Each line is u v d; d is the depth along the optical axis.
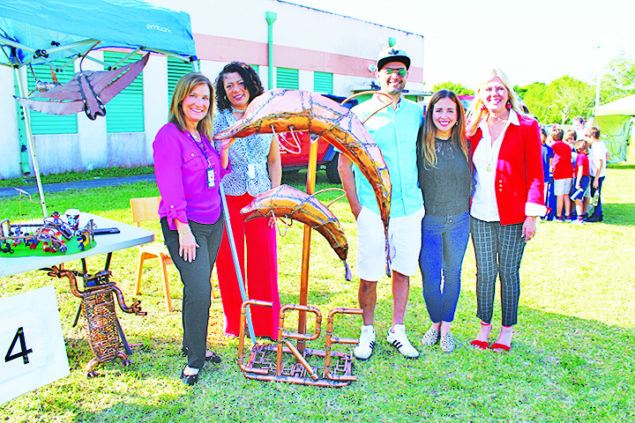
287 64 15.30
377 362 2.99
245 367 2.80
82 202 7.45
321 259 5.04
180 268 2.60
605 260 5.18
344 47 17.20
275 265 3.04
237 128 2.54
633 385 2.76
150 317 3.54
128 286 4.12
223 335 3.28
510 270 3.01
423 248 2.98
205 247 2.67
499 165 2.88
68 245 2.61
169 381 2.72
